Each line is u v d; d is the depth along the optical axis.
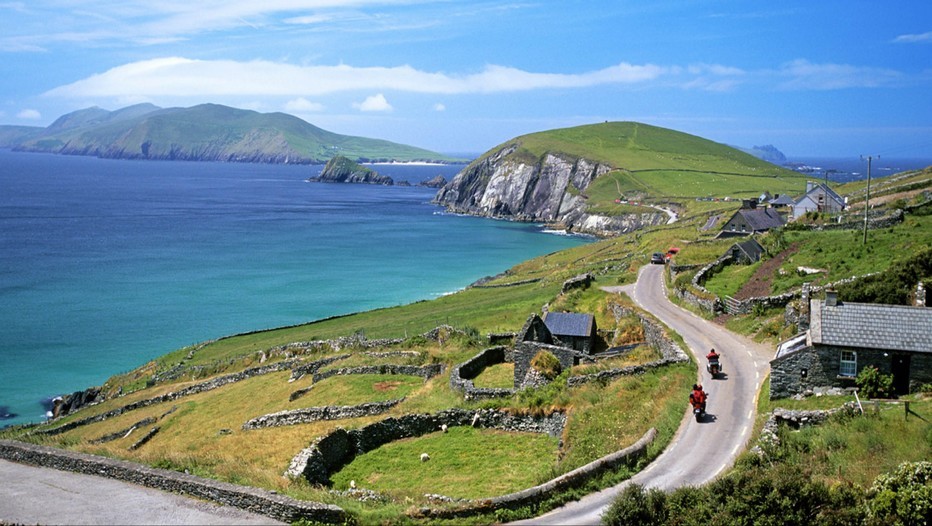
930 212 88.12
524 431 41.44
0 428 76.25
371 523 26.00
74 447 38.12
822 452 30.53
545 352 50.44
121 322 121.81
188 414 63.88
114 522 26.16
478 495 32.66
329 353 78.44
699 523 24.14
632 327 63.78
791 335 51.16
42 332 115.69
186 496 28.83
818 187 127.69
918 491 23.70
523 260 192.62
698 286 74.62
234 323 121.00
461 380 49.34
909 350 36.66
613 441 35.94
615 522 25.06
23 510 27.48
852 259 69.44
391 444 40.97
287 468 35.19
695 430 36.97
